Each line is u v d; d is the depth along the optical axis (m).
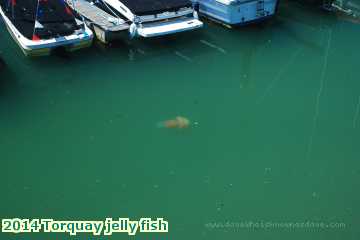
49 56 13.19
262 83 13.11
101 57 13.53
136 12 13.51
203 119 11.65
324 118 11.94
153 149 10.68
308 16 16.19
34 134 10.80
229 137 11.16
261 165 10.44
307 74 13.55
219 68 13.58
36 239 8.51
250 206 9.41
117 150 10.58
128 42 14.12
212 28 15.27
